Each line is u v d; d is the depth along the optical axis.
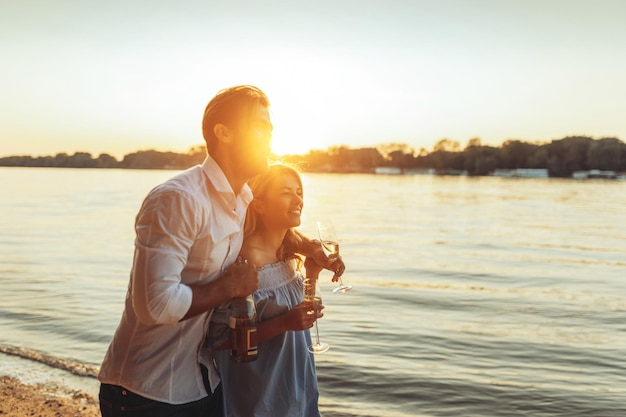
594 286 14.52
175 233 2.01
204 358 2.35
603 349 7.93
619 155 155.62
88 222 30.25
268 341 2.49
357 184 120.25
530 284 14.66
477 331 8.86
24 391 5.12
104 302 9.88
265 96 2.26
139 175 156.62
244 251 2.52
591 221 40.09
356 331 8.57
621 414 5.50
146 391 2.20
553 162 166.12
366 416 5.27
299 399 2.59
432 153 190.62
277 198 2.49
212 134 2.20
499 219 40.66
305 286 2.49
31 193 63.56
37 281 12.38
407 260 19.36
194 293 2.09
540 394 5.98
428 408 5.54
